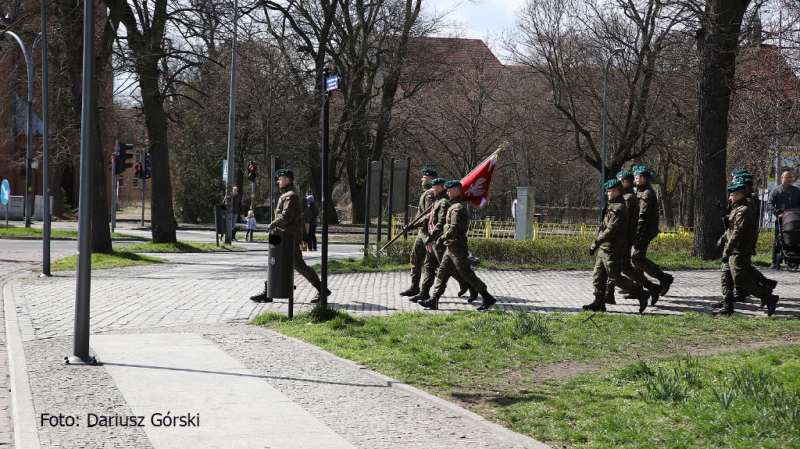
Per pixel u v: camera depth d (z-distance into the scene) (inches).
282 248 392.5
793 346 314.2
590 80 1551.4
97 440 189.9
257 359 296.7
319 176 1822.1
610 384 253.4
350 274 663.8
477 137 1897.1
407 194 792.3
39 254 865.5
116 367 278.2
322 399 237.5
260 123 1669.5
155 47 915.4
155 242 1000.9
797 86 799.7
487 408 229.9
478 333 351.3
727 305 414.9
